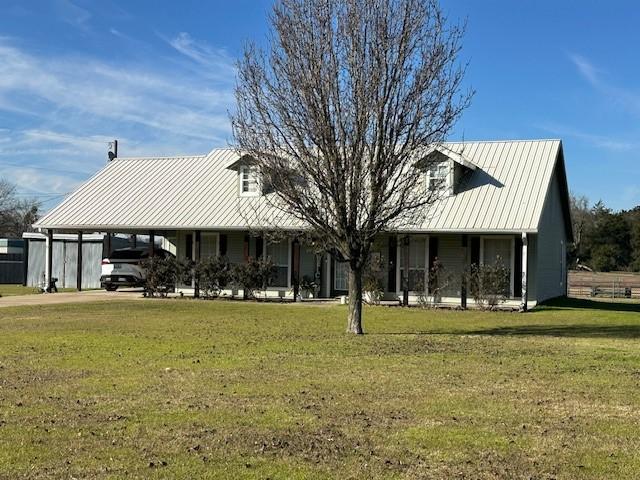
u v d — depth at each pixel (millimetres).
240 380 9609
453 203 25219
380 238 26625
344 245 15562
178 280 28094
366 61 14719
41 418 7398
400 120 14906
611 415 7809
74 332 15461
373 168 15062
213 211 28641
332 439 6707
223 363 11086
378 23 14648
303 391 8898
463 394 8828
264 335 15227
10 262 41875
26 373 10070
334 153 14859
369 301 25781
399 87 14859
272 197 27891
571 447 6551
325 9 14719
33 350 12461
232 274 27312
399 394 8781
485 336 15586
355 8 14664
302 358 11711
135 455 6148
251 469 5809
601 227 73938
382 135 14867
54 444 6453
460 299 25531
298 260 27078
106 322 17906
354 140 14828
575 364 11328
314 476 5660
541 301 26188
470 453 6336
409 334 15898
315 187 16266
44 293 30594
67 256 37812
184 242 30422
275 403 8188
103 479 5531
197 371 10312
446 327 17906
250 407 7969
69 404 8062
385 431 7020
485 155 27344
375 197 15203
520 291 25219
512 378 9984
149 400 8297
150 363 11047
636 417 7727
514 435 6941
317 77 14641
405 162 15430
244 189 28797
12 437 6660
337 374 10172
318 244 16922
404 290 25062
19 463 5902
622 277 62062
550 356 12242
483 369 10742
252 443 6551
